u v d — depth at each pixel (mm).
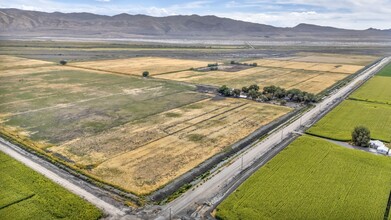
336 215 34250
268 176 42312
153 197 37781
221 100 82750
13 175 41469
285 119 68188
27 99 79938
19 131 57938
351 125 64188
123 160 47031
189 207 35938
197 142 54250
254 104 79438
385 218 33906
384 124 65062
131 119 65625
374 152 51812
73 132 57812
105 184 40406
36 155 48406
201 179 42250
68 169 44031
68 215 33500
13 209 34250
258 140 56031
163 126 61719
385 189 39469
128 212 34781
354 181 41312
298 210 35000
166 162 46656
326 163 46344
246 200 36719
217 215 34062
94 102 78438
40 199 36188
